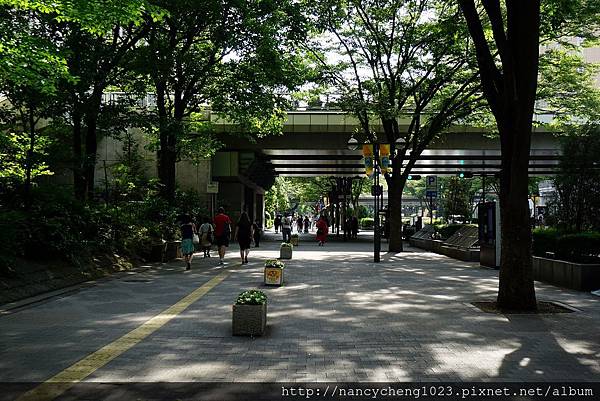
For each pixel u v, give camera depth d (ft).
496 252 58.29
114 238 59.82
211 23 67.05
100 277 49.96
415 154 84.58
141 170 100.94
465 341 25.30
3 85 45.75
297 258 73.77
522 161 33.50
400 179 86.12
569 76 75.72
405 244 121.19
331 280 48.21
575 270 42.73
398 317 31.04
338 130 110.63
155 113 74.18
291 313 32.24
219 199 131.44
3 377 19.74
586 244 46.68
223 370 20.68
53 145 55.42
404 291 41.37
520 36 32.81
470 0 35.24
